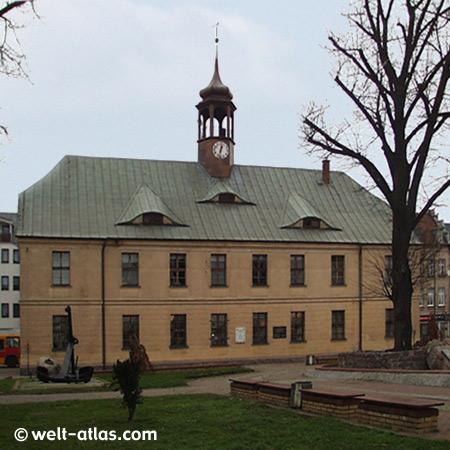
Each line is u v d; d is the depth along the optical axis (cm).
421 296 6372
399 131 2677
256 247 4159
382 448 1175
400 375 2275
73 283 3725
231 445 1259
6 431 1483
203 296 4003
